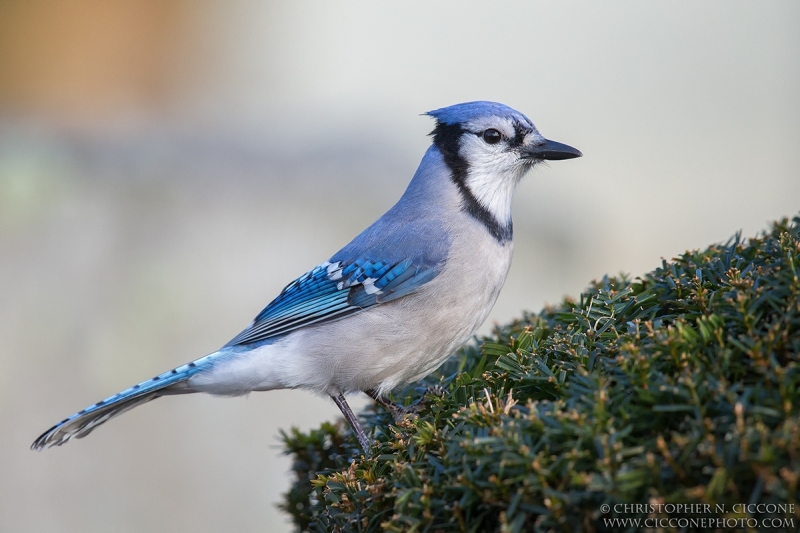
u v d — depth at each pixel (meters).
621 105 15.87
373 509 4.02
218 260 12.62
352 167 14.00
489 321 12.26
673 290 4.52
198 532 10.43
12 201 12.83
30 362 11.21
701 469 3.22
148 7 19.36
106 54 19.22
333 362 6.47
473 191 6.82
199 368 6.64
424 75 17.56
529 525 3.46
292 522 5.64
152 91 19.55
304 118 16.89
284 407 11.16
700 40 15.95
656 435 3.50
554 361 4.39
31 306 11.70
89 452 10.62
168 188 13.26
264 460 10.84
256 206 13.23
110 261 12.41
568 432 3.49
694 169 15.24
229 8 20.11
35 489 10.38
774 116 15.24
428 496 3.69
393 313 6.40
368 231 6.94
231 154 14.25
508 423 3.72
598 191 15.17
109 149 14.28
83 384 11.27
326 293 6.52
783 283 3.89
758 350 3.53
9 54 18.58
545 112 16.16
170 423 10.91
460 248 6.50
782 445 3.04
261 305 12.17
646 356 3.76
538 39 16.95
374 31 18.53
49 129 15.68
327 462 5.59
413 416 4.94
